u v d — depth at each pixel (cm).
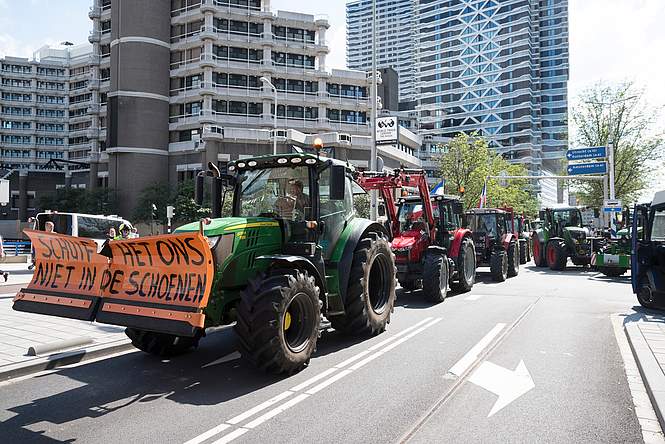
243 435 424
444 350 712
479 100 13500
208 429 438
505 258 1695
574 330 853
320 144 700
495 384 560
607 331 847
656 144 3778
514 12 13050
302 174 713
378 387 549
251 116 5706
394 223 1272
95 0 6506
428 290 1142
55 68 10269
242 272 604
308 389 544
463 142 5075
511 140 12775
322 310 668
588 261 2108
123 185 5538
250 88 5738
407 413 472
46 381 584
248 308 558
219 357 694
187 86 5709
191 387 558
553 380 575
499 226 1783
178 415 472
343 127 6041
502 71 13188
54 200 6203
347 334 814
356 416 465
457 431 431
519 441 412
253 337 555
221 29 5669
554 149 13262
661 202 1036
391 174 1148
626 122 3856
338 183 670
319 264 679
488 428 438
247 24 5775
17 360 637
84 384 573
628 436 423
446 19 14338
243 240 609
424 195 1232
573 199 4325
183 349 715
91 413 480
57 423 455
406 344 750
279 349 562
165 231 5181
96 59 6544
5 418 469
